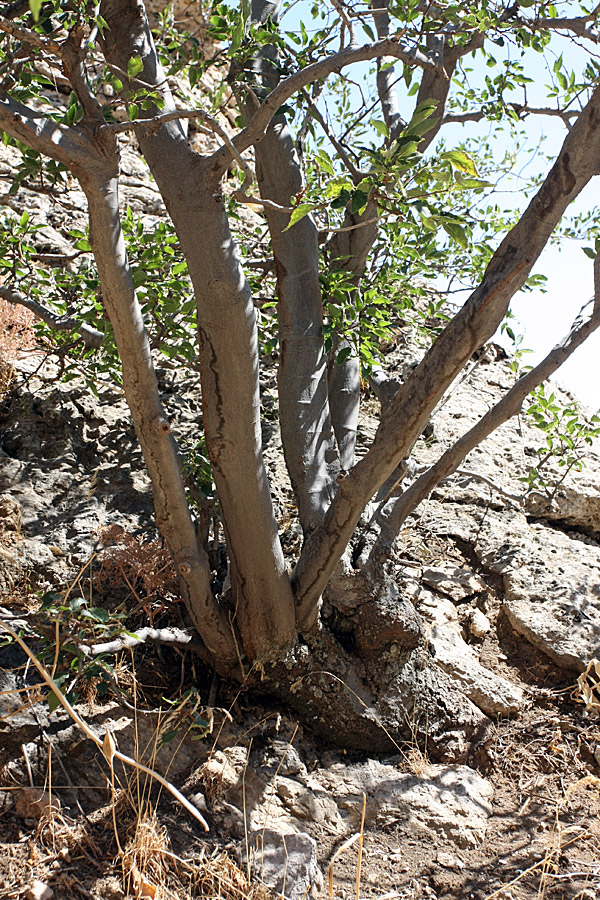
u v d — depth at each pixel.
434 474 3.62
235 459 3.09
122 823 2.91
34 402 4.58
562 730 3.71
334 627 3.61
